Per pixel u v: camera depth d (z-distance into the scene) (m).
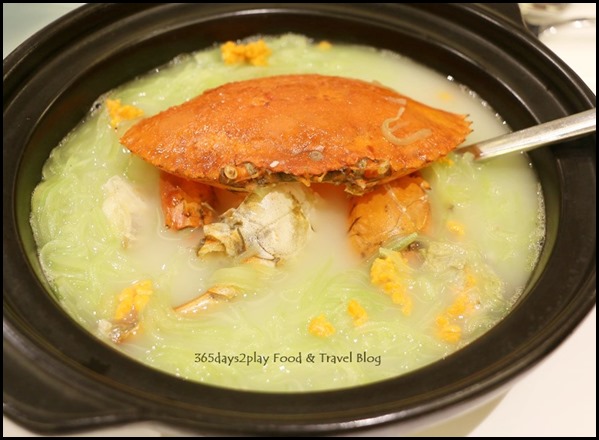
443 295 0.33
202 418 0.26
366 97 0.35
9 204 0.32
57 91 0.36
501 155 0.37
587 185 0.34
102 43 0.39
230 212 0.33
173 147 0.33
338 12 0.41
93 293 0.33
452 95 0.41
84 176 0.36
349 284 0.33
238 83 0.37
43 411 0.26
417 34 0.41
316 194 0.35
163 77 0.41
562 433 0.30
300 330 0.32
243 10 0.41
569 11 0.44
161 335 0.32
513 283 0.34
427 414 0.26
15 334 0.27
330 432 0.26
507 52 0.39
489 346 0.29
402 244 0.33
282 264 0.33
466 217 0.36
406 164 0.33
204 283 0.34
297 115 0.33
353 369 0.31
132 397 0.26
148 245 0.35
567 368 0.32
